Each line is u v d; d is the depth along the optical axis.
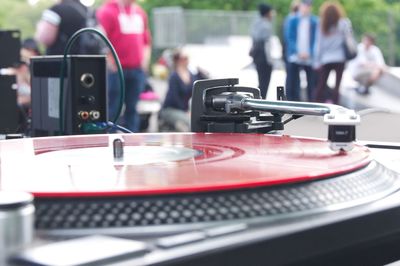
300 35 8.91
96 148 1.23
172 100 7.22
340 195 0.91
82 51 5.17
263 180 0.86
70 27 5.25
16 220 0.66
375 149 1.42
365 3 18.86
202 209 0.79
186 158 1.07
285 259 0.78
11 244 0.66
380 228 0.90
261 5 9.05
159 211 0.78
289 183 0.88
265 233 0.76
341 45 8.72
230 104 1.45
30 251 0.65
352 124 1.11
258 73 9.01
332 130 1.13
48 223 0.77
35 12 14.66
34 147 1.26
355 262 0.92
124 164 1.02
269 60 9.00
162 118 7.24
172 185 0.82
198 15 15.87
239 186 0.83
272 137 1.35
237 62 11.80
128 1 5.86
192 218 0.78
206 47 13.08
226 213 0.80
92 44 5.16
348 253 0.90
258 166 0.98
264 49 8.97
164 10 15.99
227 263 0.72
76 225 0.76
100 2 13.31
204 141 1.29
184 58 7.32
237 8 20.11
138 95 6.05
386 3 19.61
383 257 0.96
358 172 0.99
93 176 0.91
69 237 0.74
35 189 0.81
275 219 0.81
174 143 1.27
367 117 6.08
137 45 5.93
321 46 8.76
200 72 7.59
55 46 5.28
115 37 5.79
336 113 1.13
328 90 8.95
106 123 2.01
